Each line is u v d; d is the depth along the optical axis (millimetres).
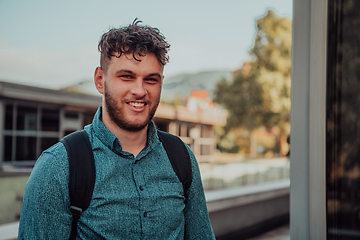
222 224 4082
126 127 1029
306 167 1221
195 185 1181
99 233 952
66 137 1035
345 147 1204
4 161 10852
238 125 26375
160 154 1120
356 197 1196
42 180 934
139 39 1002
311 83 1216
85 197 959
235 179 10359
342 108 1208
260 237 4641
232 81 27266
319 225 1198
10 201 7105
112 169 993
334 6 1204
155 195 1035
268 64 25719
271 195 4875
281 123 25719
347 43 1208
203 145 22078
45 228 924
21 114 11383
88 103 12758
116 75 1010
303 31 1231
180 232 1103
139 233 994
